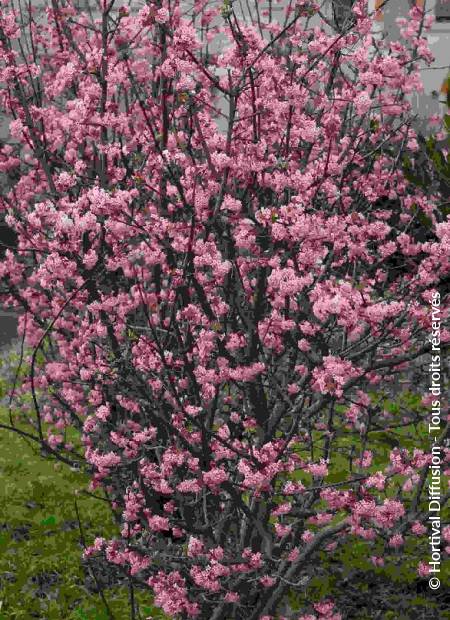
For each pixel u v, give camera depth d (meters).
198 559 4.38
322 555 5.48
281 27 5.64
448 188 6.90
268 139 4.73
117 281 5.20
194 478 4.71
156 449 4.72
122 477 4.95
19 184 6.10
